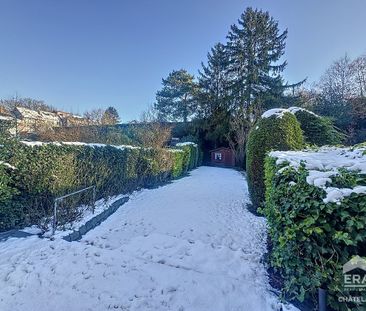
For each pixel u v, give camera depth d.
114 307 2.31
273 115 5.66
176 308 2.33
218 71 24.89
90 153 5.97
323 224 1.82
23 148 4.20
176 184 11.07
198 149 22.38
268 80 20.94
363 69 18.80
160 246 3.86
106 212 5.64
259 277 2.91
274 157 3.21
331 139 6.77
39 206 4.38
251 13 21.45
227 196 8.20
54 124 12.80
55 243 3.58
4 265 2.94
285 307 2.18
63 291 2.52
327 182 1.87
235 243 4.07
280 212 2.36
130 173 8.38
